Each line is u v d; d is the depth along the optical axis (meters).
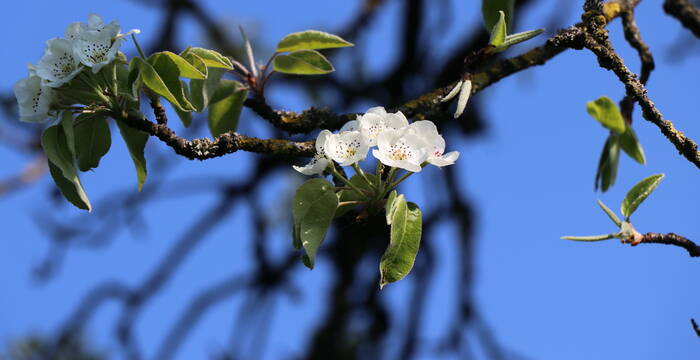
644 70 1.83
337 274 2.44
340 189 1.66
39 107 1.65
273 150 1.70
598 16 1.74
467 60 1.71
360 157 1.64
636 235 1.68
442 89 1.80
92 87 1.65
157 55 1.66
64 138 1.66
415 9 2.13
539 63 1.83
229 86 1.78
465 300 2.21
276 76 2.22
